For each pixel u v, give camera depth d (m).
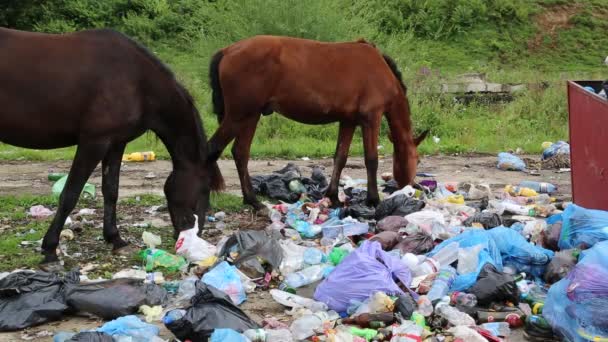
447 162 13.17
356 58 8.42
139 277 6.00
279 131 15.40
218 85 8.32
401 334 4.79
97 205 8.93
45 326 5.22
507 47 25.00
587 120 7.55
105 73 6.30
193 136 6.89
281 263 6.30
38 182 10.62
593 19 26.17
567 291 4.84
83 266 6.48
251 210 8.67
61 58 6.20
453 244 6.26
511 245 6.17
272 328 5.08
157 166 12.09
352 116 8.51
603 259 4.87
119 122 6.38
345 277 5.52
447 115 16.59
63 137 6.36
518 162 12.31
